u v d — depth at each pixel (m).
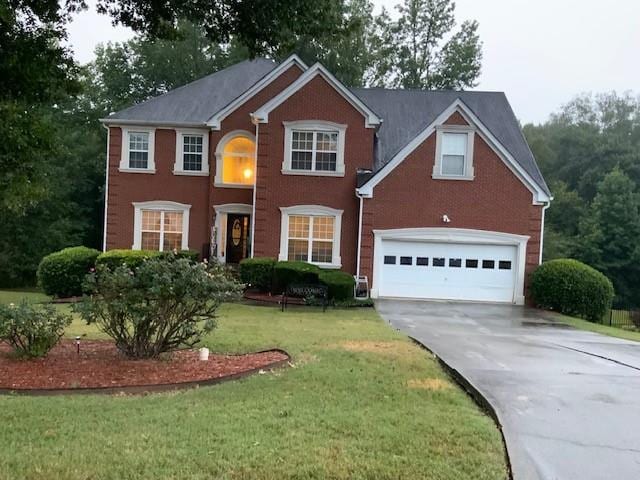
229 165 23.06
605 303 18.25
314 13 10.66
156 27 11.20
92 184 38.47
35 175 11.95
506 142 22.38
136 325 8.02
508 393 6.85
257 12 10.45
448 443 4.86
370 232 19.86
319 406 5.82
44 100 11.03
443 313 16.50
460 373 7.72
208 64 40.50
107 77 40.72
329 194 20.45
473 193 19.73
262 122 20.38
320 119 20.36
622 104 68.31
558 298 18.22
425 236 19.73
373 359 8.30
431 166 19.72
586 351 10.44
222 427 5.09
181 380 7.04
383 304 18.30
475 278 19.89
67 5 10.49
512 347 10.49
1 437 4.80
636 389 7.39
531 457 4.86
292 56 22.52
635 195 42.12
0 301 18.52
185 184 22.95
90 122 40.31
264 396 6.19
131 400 6.04
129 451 4.47
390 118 23.47
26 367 7.49
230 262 23.06
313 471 4.18
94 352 8.57
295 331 11.45
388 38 42.34
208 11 10.84
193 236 22.97
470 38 41.62
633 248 41.16
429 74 42.41
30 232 33.69
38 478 3.98
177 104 23.77
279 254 20.52
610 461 4.86
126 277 7.93
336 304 17.62
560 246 40.91
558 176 58.31
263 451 4.52
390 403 6.03
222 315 14.35
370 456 4.50
